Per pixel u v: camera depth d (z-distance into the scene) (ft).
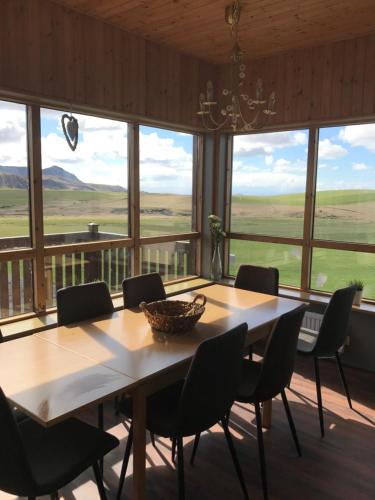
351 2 10.03
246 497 6.94
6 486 5.17
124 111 12.23
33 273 10.89
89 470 7.82
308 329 11.77
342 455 8.39
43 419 4.87
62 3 10.32
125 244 13.12
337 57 12.51
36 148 10.50
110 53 11.68
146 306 8.12
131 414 7.01
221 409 6.77
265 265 15.06
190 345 7.20
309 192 13.65
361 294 12.50
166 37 12.50
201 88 14.74
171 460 8.16
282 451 8.48
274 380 7.61
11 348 6.98
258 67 14.16
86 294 8.82
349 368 12.48
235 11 10.37
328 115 12.83
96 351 6.88
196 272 16.01
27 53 9.81
